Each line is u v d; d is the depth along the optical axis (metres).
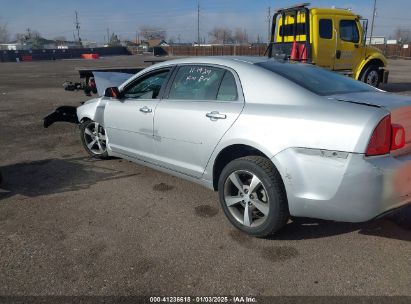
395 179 2.79
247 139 3.28
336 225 3.61
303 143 2.95
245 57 4.02
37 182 4.95
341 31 11.07
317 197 2.94
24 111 10.56
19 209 4.12
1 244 3.39
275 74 3.46
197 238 3.46
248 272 2.94
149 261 3.10
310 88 3.31
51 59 58.72
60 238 3.49
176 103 4.07
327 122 2.89
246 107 3.40
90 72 8.91
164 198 4.37
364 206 2.81
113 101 5.08
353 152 2.75
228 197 3.56
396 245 3.26
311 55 10.67
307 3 10.47
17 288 2.79
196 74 4.00
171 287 2.78
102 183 4.87
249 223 3.39
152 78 4.57
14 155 6.24
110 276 2.91
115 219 3.86
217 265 3.04
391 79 18.38
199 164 3.86
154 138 4.35
